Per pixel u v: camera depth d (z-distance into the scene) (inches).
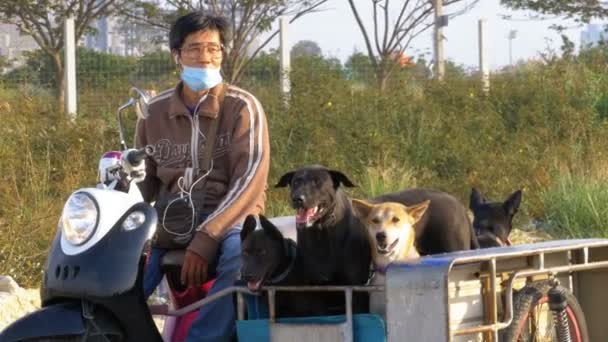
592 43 1161.4
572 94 858.1
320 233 275.4
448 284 251.4
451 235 313.7
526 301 283.9
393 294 255.9
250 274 269.9
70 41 772.6
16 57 1068.5
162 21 1204.5
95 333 262.4
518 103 834.2
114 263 262.7
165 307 286.2
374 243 284.7
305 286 270.4
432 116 744.3
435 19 967.0
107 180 278.1
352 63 927.0
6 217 495.5
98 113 759.7
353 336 263.7
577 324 295.9
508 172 679.1
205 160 298.2
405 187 626.5
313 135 679.1
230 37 305.3
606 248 302.4
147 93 295.4
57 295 265.6
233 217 286.5
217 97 300.2
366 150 681.6
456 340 266.4
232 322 283.0
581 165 677.3
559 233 588.7
